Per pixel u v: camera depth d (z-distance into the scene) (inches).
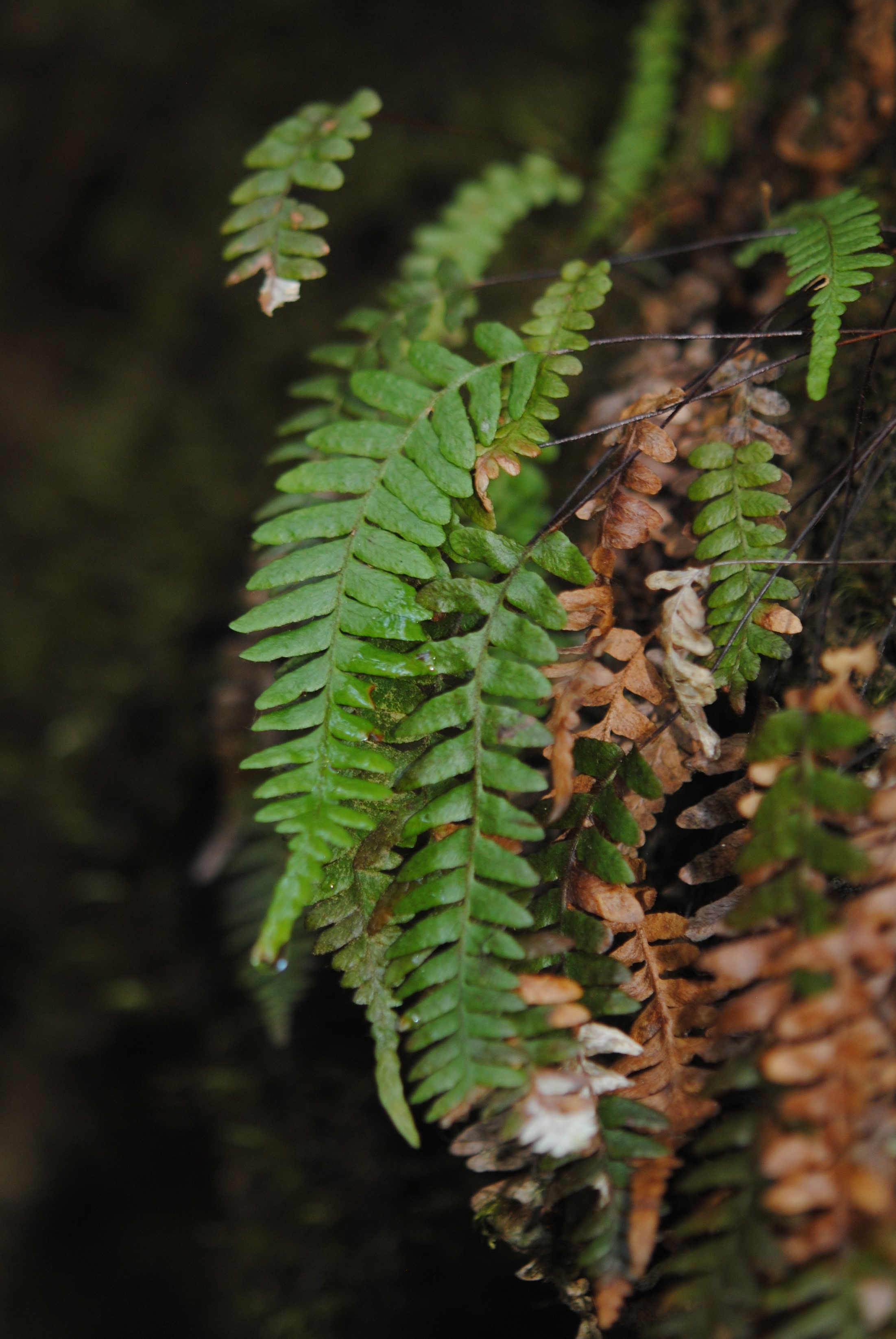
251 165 22.0
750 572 20.7
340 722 20.3
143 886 32.4
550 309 21.3
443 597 20.5
